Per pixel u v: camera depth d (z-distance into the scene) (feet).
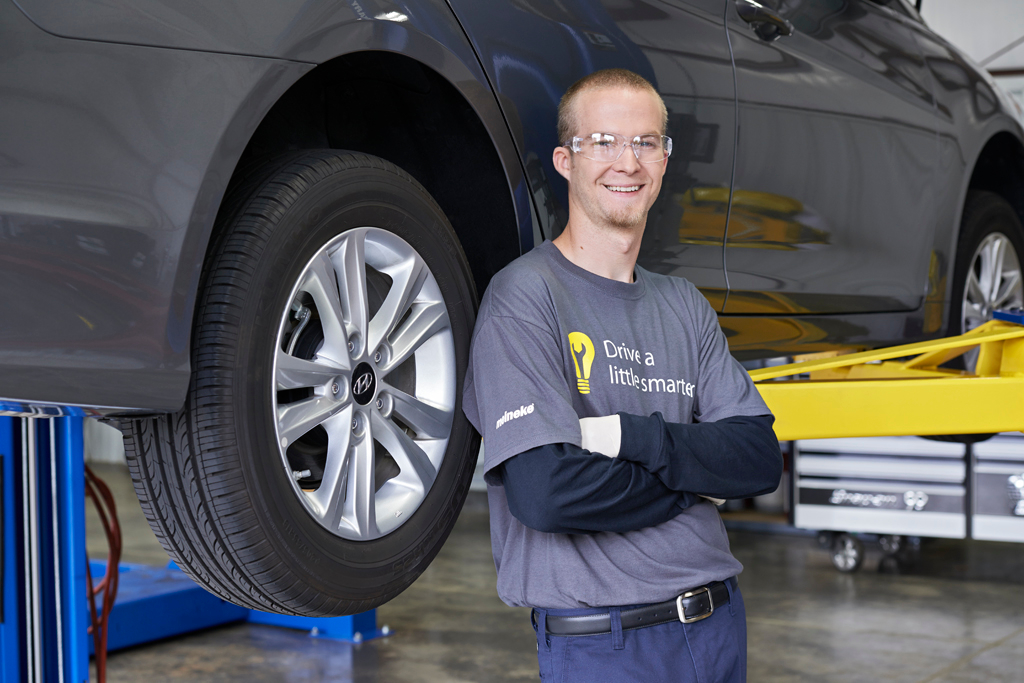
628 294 4.94
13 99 3.27
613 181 4.79
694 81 6.12
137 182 3.51
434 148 5.21
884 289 8.14
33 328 3.32
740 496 4.68
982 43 23.12
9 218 3.25
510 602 4.90
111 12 3.49
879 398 6.15
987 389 6.04
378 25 4.29
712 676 4.72
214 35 3.71
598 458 4.31
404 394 4.70
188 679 10.69
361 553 4.42
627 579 4.59
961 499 15.11
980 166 10.34
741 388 5.02
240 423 3.90
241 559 4.00
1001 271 10.11
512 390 4.41
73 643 6.59
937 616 12.96
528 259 4.80
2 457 6.29
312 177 4.21
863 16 8.15
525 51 5.08
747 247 6.69
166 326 3.59
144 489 4.10
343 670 11.03
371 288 4.84
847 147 7.54
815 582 14.96
